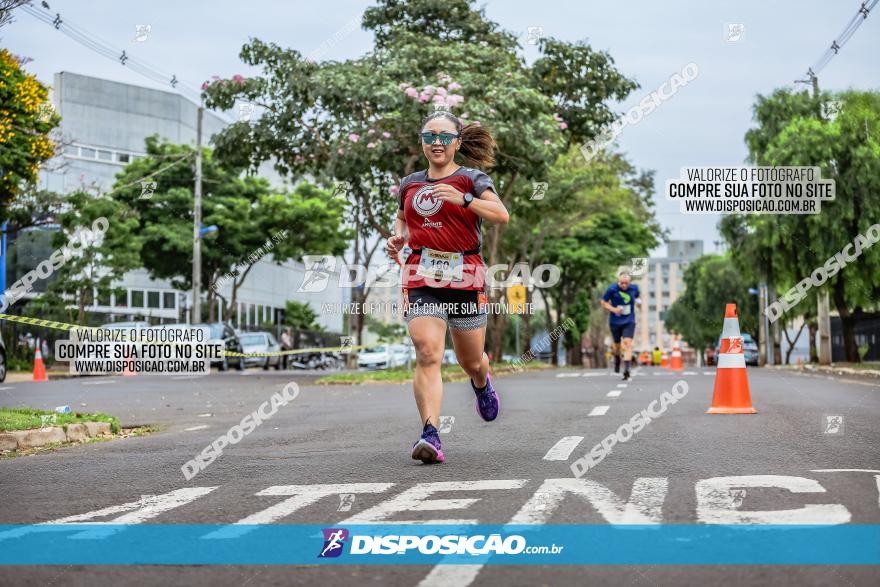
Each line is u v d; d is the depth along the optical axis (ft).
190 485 20.40
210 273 154.40
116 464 24.44
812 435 27.25
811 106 112.27
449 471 21.11
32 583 12.47
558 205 112.68
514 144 76.84
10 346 112.37
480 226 22.50
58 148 108.68
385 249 23.25
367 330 248.73
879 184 101.09
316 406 45.27
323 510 16.94
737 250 116.47
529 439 27.07
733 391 34.86
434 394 22.41
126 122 188.65
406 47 81.87
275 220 152.25
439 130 22.11
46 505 18.37
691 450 24.00
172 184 152.56
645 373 83.20
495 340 114.73
